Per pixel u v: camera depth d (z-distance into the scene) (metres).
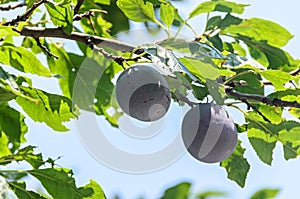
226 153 4.10
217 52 4.25
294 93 4.59
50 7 4.37
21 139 4.90
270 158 4.86
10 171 4.38
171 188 3.74
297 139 4.86
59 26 4.42
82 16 4.55
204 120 4.00
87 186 4.46
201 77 4.10
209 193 3.72
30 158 4.43
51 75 4.88
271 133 4.85
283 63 5.47
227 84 4.69
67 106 4.74
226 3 5.10
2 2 4.63
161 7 4.87
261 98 4.61
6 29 4.12
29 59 4.79
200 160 4.12
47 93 4.70
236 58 4.70
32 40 5.58
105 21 5.77
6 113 4.83
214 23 5.24
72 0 4.68
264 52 5.48
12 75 4.63
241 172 4.83
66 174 4.44
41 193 4.64
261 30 5.38
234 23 5.25
